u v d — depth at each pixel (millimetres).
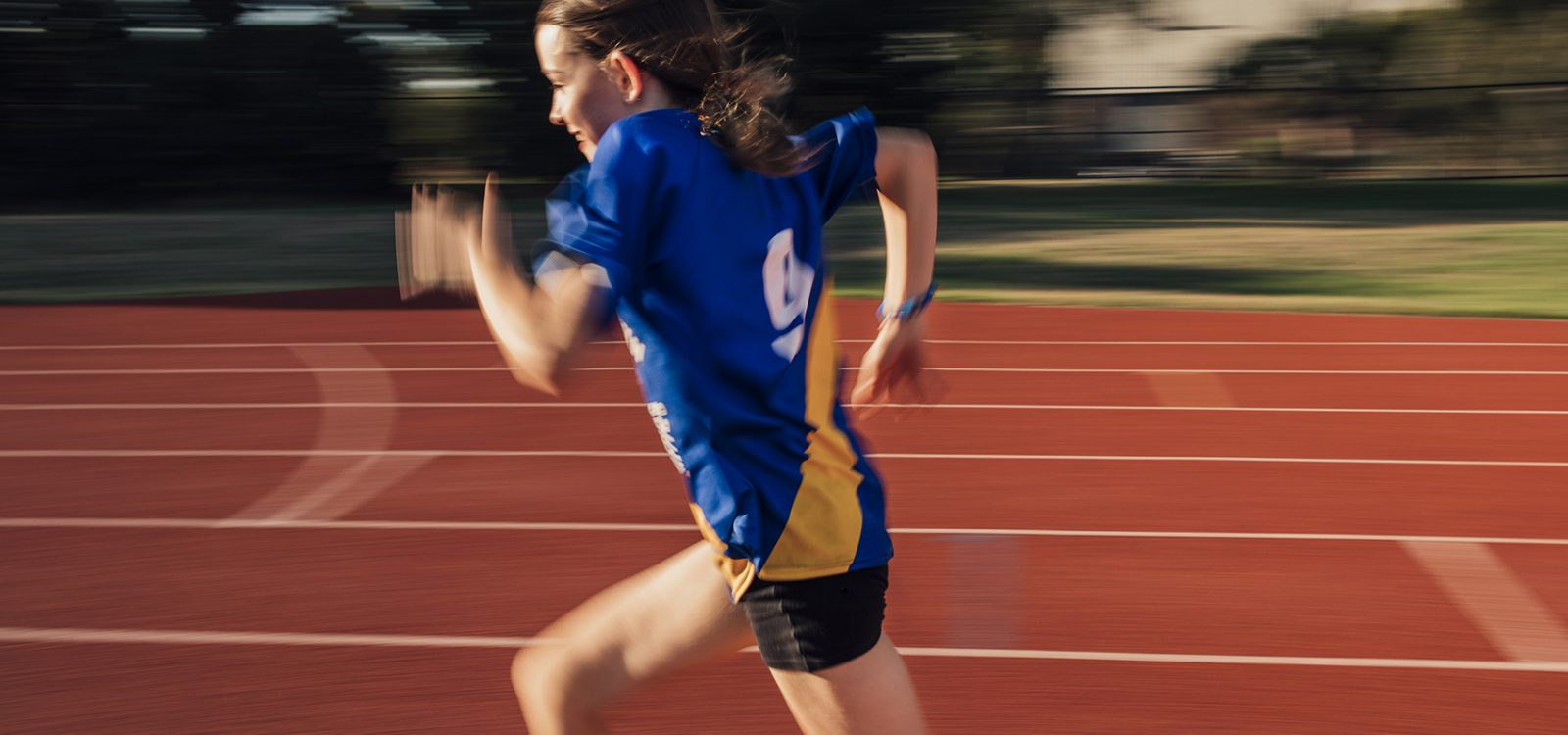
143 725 3254
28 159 20641
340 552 4574
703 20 1791
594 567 4391
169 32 20953
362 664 3592
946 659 3574
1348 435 6176
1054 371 7785
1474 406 6789
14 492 5430
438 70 22031
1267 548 4512
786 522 1812
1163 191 21594
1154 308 10148
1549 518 4844
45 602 4117
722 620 1979
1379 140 24266
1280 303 10320
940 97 23609
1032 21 23766
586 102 1805
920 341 2195
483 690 3422
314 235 16281
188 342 9102
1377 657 3588
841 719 1900
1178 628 3789
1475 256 13047
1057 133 24547
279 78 21266
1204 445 5992
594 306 1589
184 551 4613
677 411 1790
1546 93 23531
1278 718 3223
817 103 23125
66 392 7531
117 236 16172
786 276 1813
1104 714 3248
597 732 2117
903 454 5871
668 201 1685
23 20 20266
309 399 7250
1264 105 24297
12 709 3354
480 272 1619
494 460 5832
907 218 2068
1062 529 4742
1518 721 3209
